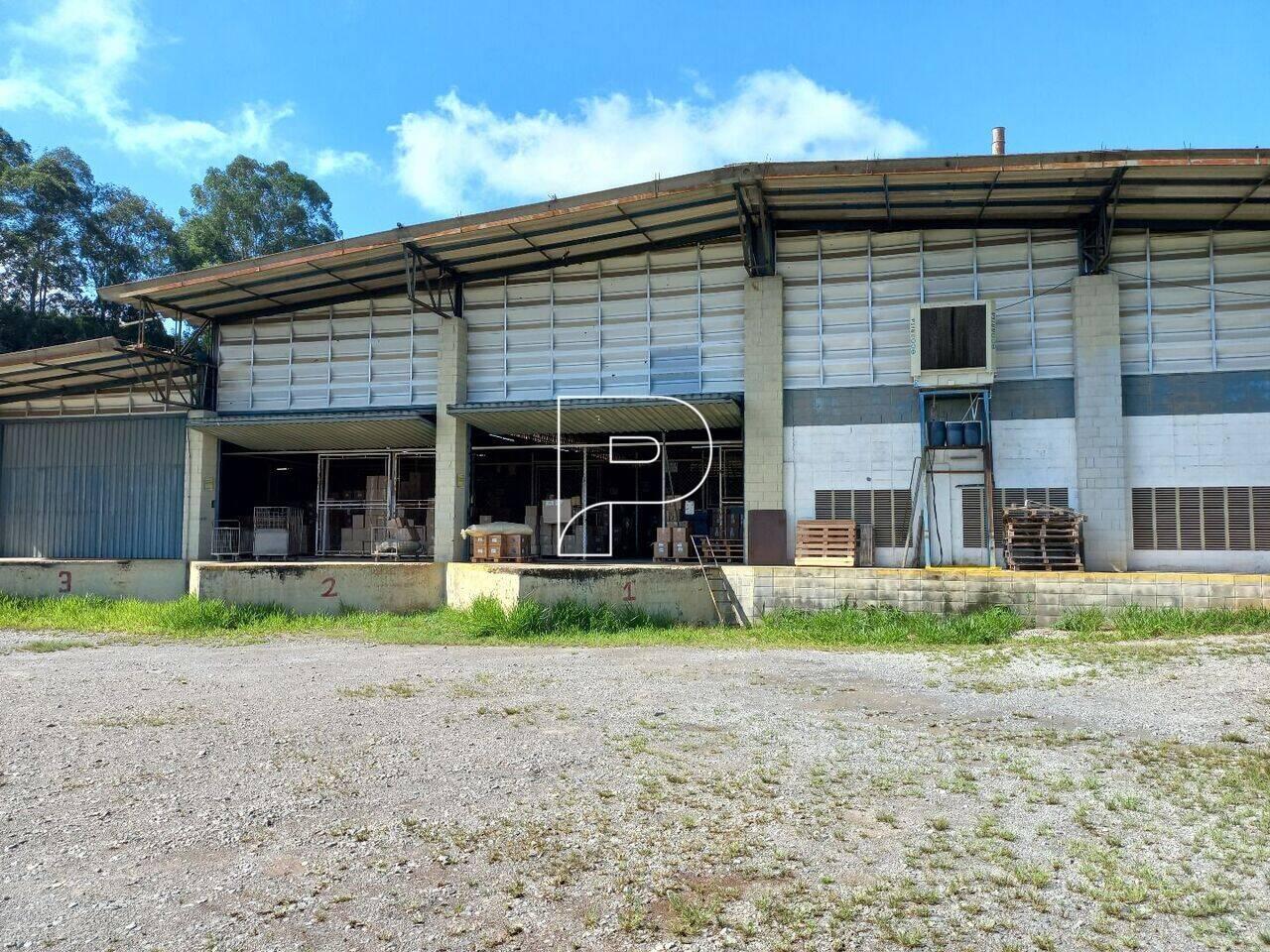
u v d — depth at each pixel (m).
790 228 18.12
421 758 6.77
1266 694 8.29
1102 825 5.25
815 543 17.12
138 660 11.95
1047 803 5.63
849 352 17.72
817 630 14.46
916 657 11.42
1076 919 4.14
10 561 19.78
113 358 21.20
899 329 17.50
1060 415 16.58
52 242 43.00
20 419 24.03
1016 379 16.83
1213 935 3.98
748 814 5.52
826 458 17.64
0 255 40.94
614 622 15.02
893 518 17.19
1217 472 15.83
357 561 21.08
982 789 5.91
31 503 23.66
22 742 7.32
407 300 21.00
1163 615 13.78
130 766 6.60
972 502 16.84
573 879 4.64
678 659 11.63
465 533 19.11
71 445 23.52
